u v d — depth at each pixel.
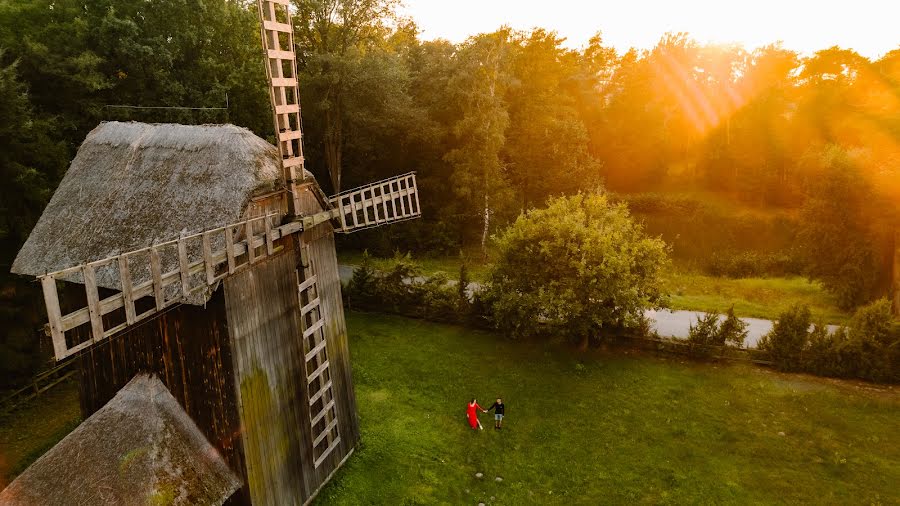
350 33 35.72
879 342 20.36
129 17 23.70
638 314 23.42
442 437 17.05
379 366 21.56
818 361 20.95
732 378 20.73
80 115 22.67
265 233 11.50
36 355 18.97
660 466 15.68
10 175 17.94
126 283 8.11
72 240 11.97
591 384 20.31
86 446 9.95
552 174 38.50
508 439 17.00
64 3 23.14
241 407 10.97
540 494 14.62
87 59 21.41
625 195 53.53
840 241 28.73
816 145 47.31
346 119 38.31
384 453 16.05
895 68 46.41
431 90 42.97
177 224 11.14
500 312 22.67
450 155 37.91
